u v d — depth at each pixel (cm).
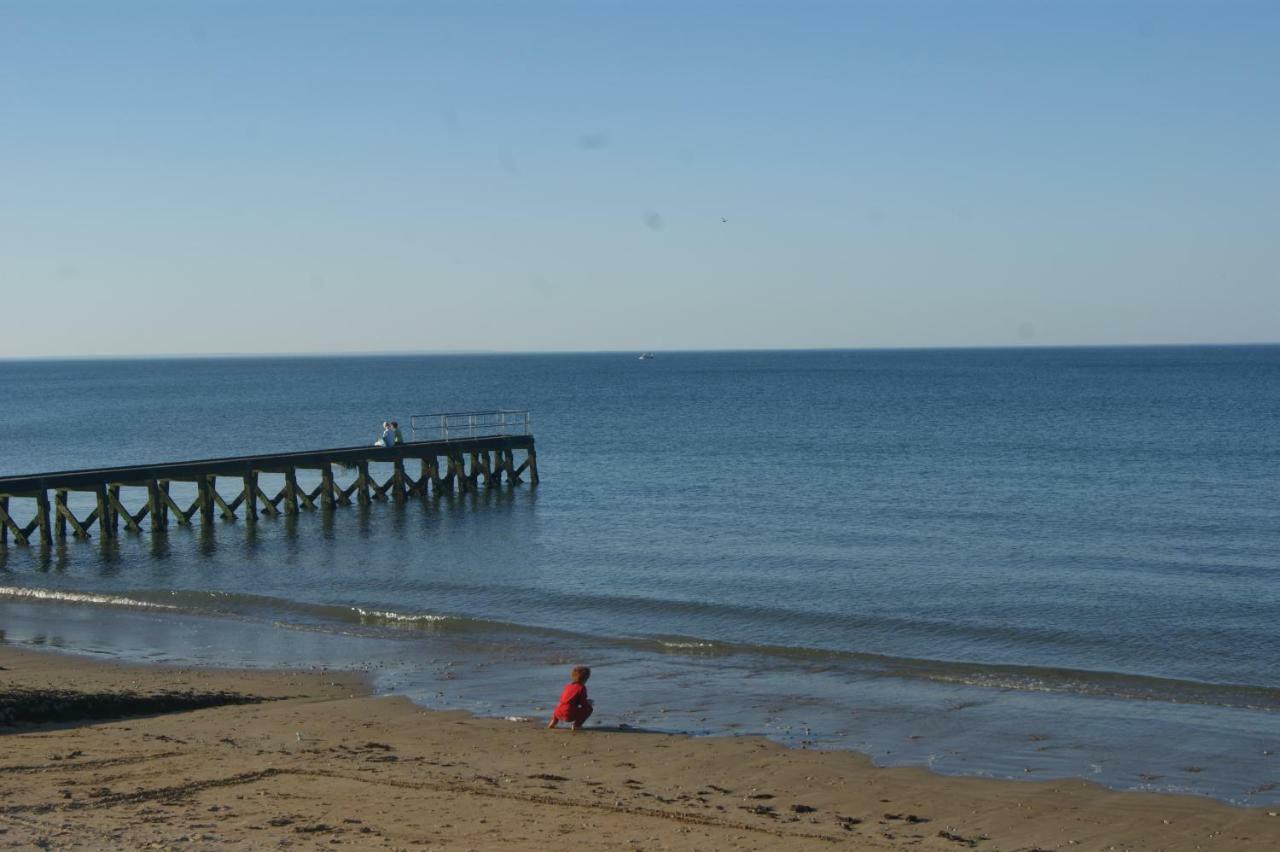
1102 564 3108
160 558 3350
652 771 1430
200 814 1133
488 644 2256
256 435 8100
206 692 1809
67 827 1061
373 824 1123
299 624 2442
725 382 17425
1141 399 11044
